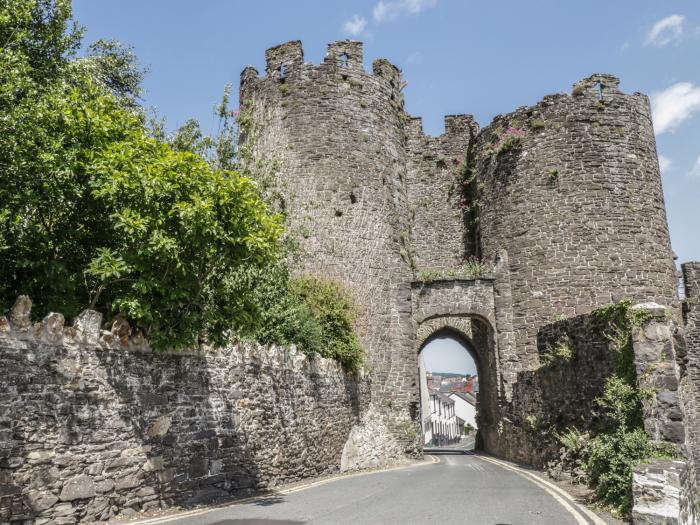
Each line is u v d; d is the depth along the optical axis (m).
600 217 22.73
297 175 22.84
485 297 23.66
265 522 7.90
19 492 7.04
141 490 8.79
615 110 23.77
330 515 8.37
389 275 23.12
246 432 11.49
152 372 9.41
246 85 24.86
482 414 27.78
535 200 23.44
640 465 7.71
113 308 8.93
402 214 24.67
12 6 11.19
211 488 10.23
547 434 14.47
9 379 7.13
